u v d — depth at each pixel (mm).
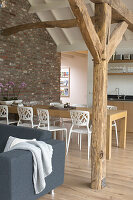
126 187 3477
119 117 5160
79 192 3285
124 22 3990
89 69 8328
